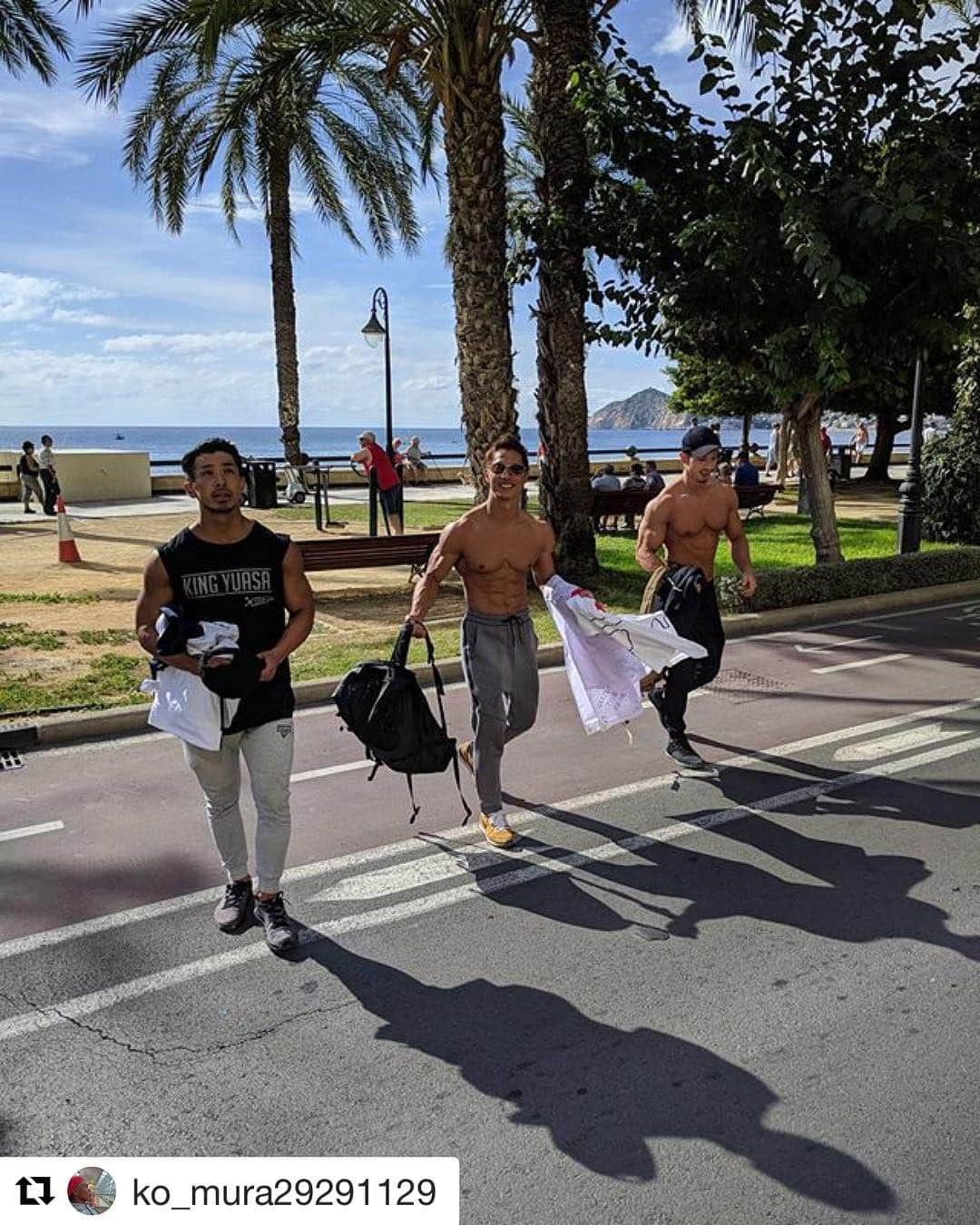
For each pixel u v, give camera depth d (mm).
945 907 4141
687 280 9992
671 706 5828
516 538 4684
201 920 4129
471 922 4094
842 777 5711
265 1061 3199
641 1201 2582
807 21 9281
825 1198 2578
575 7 11258
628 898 4281
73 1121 2934
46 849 4832
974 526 15641
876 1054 3164
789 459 30797
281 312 22953
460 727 6848
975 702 7168
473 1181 2666
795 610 10148
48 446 19797
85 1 10320
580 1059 3172
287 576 3744
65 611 10383
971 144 9633
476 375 10828
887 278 9617
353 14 10406
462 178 10539
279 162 21781
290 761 3838
